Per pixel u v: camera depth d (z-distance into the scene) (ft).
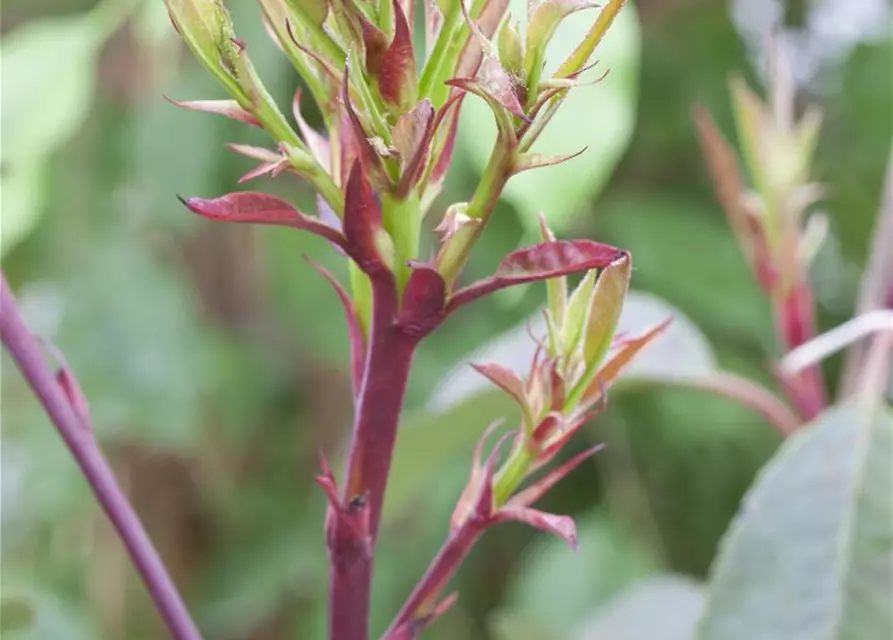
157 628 4.37
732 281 4.07
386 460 1.60
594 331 1.60
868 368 2.06
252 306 4.44
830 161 4.53
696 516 4.24
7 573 4.00
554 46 1.98
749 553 1.98
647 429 4.17
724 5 4.47
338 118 1.59
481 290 1.55
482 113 1.93
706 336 4.22
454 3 1.53
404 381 1.58
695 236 4.16
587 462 4.40
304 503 4.43
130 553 1.73
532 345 2.39
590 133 1.99
